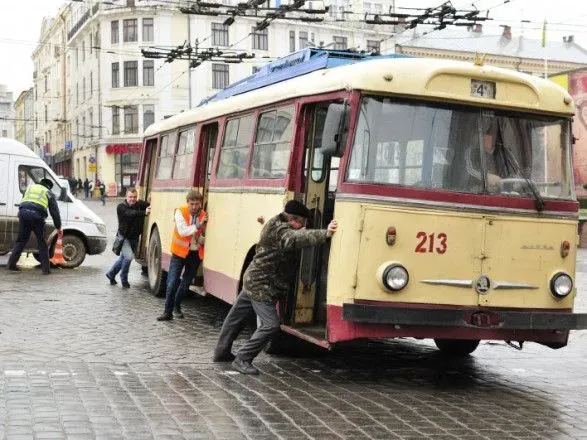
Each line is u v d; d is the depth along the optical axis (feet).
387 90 25.86
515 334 26.66
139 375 26.84
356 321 24.72
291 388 25.89
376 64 26.11
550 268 27.14
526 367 31.30
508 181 26.89
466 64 26.89
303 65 32.78
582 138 106.32
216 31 204.54
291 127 30.25
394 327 25.48
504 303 26.45
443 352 33.53
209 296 48.03
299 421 21.95
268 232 27.58
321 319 29.66
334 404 23.98
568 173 27.96
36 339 32.45
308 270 29.43
